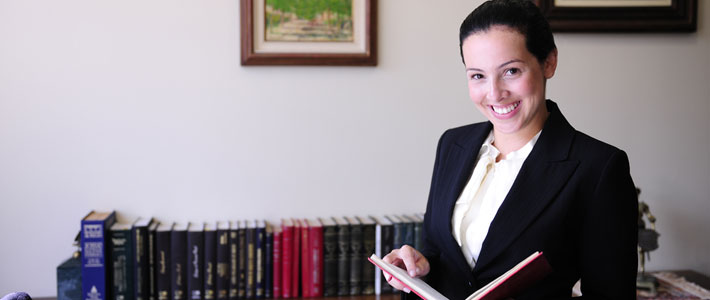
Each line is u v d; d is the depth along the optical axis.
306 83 2.84
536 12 1.28
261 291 2.72
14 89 2.68
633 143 3.04
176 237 2.64
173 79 2.76
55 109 2.71
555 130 1.38
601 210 1.27
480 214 1.44
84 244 2.56
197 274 2.67
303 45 2.81
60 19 2.68
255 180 2.85
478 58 1.29
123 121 2.75
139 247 2.62
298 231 2.72
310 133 2.87
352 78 2.87
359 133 2.89
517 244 1.33
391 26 2.87
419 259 1.46
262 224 2.77
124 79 2.74
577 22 2.90
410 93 2.91
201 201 2.82
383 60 2.88
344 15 2.82
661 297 2.63
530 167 1.36
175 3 2.74
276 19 2.79
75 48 2.70
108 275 2.62
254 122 2.83
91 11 2.69
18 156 2.71
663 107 3.04
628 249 1.27
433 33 2.90
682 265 3.12
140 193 2.79
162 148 2.78
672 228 3.10
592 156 1.31
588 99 2.99
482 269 1.38
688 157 3.07
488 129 1.53
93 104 2.73
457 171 1.52
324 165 2.89
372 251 2.78
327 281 2.75
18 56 2.67
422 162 2.95
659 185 3.07
